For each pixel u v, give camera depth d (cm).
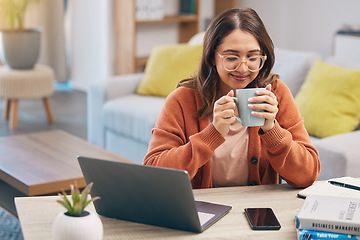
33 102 623
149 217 147
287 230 145
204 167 184
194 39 446
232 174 189
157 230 145
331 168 282
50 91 533
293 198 167
